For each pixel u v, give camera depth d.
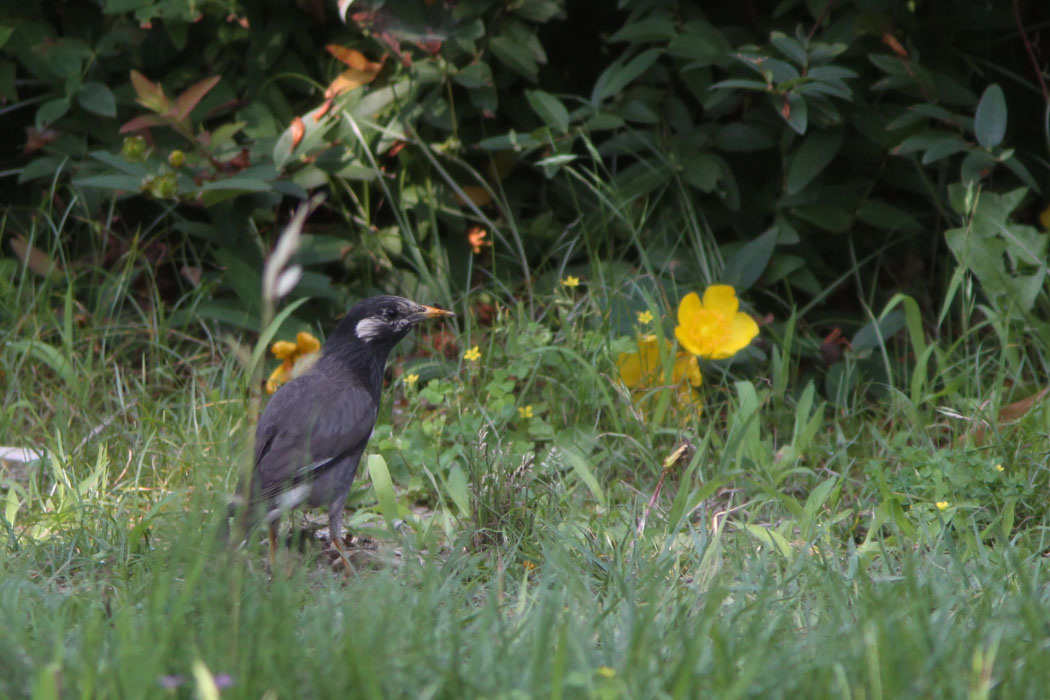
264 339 6.45
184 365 11.25
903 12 11.21
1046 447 8.96
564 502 8.46
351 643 4.95
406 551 7.32
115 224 12.34
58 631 5.34
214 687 4.37
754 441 9.21
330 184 11.81
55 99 11.62
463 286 12.06
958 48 11.92
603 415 10.05
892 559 7.56
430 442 9.34
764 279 11.34
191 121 11.49
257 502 7.34
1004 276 10.38
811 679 5.07
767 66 10.38
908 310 9.95
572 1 12.38
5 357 10.79
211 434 9.40
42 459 9.09
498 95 11.89
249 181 10.60
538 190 12.42
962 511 8.09
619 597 6.52
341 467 8.22
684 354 10.16
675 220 11.71
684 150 11.41
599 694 4.66
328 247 11.51
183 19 11.21
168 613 5.78
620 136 11.43
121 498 8.43
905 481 8.59
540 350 9.89
